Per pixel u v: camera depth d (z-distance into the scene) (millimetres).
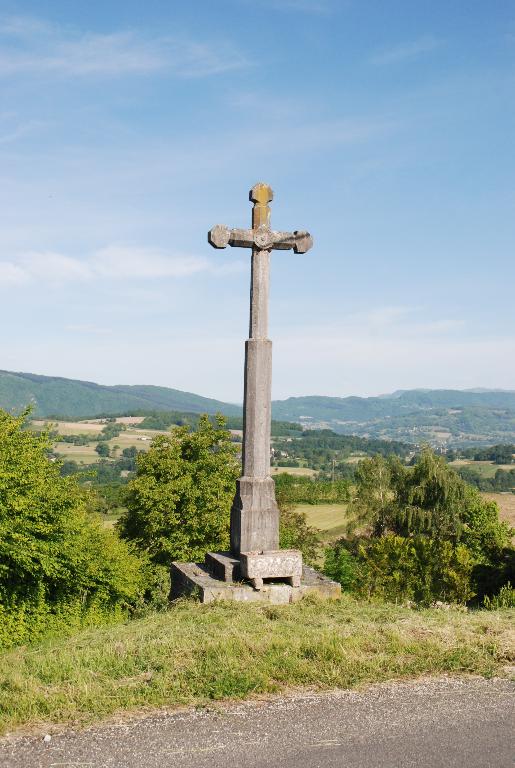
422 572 27750
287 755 4906
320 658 6754
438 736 5223
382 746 5055
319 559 54406
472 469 143000
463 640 7441
